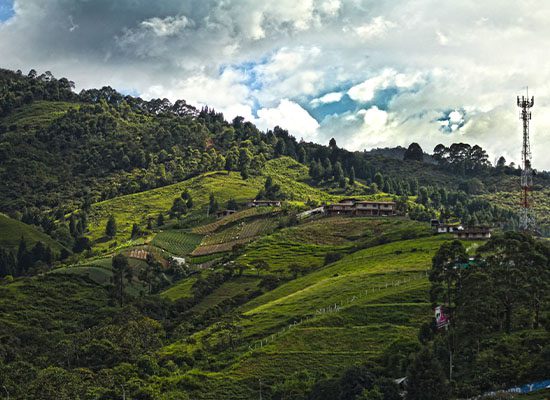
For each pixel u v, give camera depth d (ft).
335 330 585.63
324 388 457.68
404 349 499.10
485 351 451.53
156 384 540.93
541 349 426.92
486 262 508.53
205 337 647.97
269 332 627.87
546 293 485.56
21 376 577.02
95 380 549.13
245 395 516.32
